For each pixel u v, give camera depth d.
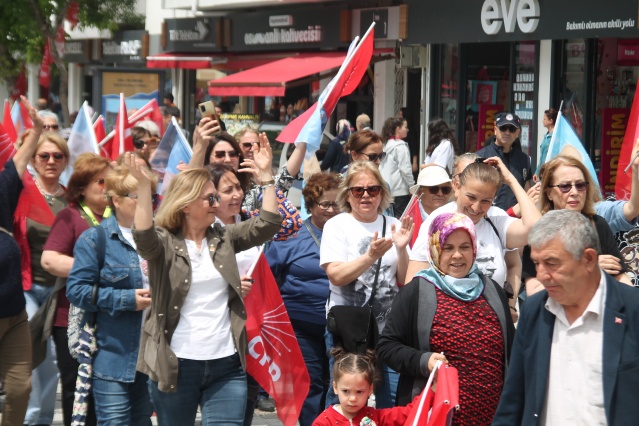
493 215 9.15
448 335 7.89
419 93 30.30
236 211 9.54
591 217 8.91
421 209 11.12
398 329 8.06
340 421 8.62
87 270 9.30
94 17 36.59
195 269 8.58
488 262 8.95
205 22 36.59
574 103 24.80
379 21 29.61
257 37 34.50
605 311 6.28
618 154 24.28
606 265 8.52
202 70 40.78
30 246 11.10
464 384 7.85
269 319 9.95
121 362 9.35
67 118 34.69
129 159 8.20
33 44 34.84
